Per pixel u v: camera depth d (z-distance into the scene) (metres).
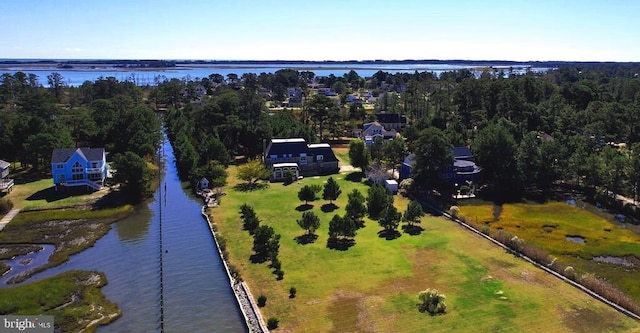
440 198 74.38
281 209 68.06
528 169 78.31
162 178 89.88
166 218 66.88
